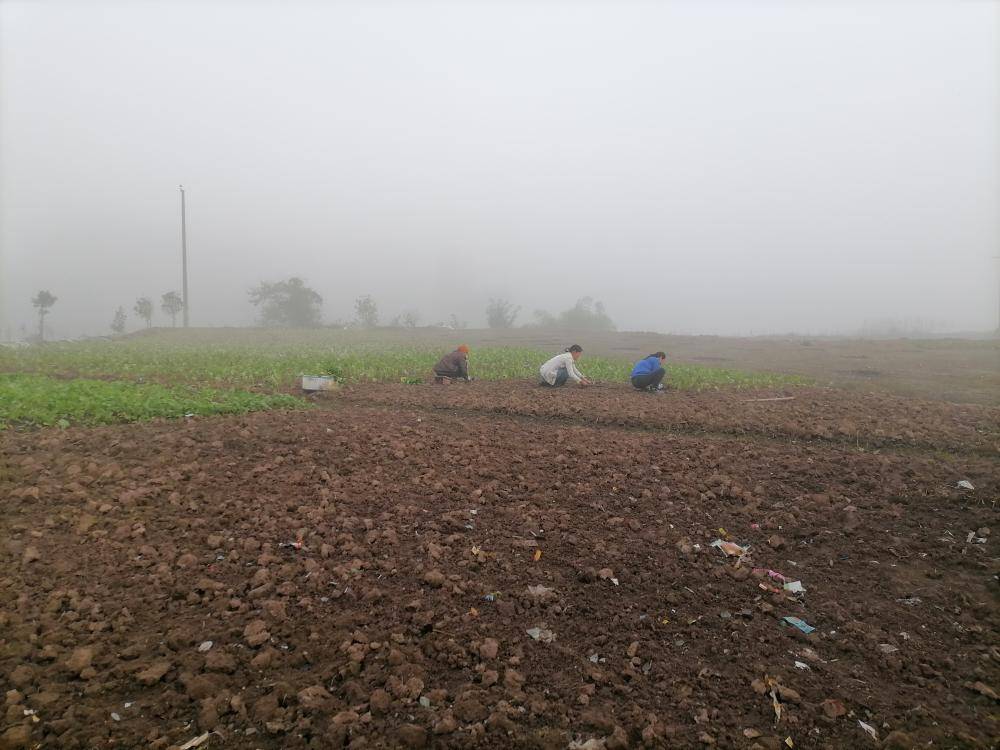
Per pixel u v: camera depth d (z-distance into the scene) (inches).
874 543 198.4
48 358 695.1
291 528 203.0
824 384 575.2
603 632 150.1
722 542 199.9
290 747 111.3
